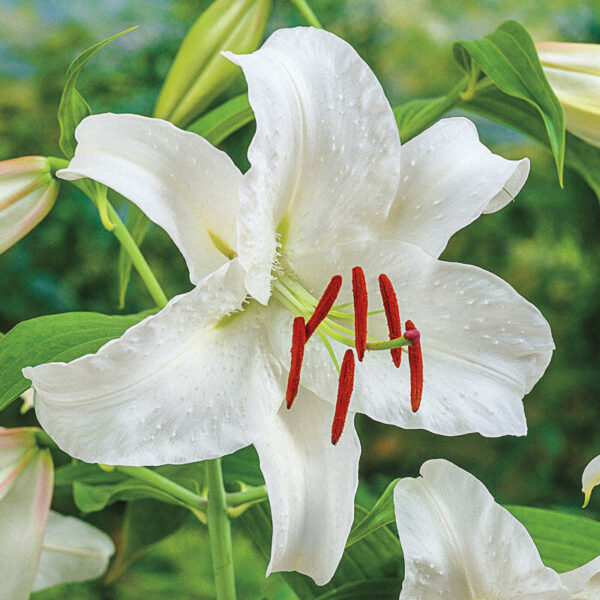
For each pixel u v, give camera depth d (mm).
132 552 742
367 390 550
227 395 529
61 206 1639
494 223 1760
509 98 677
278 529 525
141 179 514
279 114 513
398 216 554
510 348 550
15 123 1737
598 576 565
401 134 690
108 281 1689
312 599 648
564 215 1761
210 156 519
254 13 667
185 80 668
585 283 1797
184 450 517
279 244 545
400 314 555
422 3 1859
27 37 1781
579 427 1816
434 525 539
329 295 536
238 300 529
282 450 538
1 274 1654
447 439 1781
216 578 615
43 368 489
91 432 503
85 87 1735
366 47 1822
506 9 1885
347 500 533
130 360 501
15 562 588
